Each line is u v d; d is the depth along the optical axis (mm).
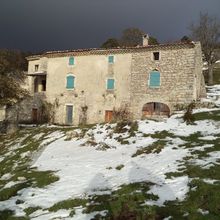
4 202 15023
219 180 14070
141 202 12727
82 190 15406
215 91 52688
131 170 17906
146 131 27594
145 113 38188
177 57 36781
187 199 12641
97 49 41281
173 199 12875
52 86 44750
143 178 16141
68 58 43781
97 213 12305
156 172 16891
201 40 65250
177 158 19156
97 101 41156
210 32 65438
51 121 44312
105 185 15766
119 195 13828
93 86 41594
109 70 40688
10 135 36188
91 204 13312
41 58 53000
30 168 21344
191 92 35781
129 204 12562
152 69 38125
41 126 40438
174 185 14484
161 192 13773
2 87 39656
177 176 15633
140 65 38875
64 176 18203
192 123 28750
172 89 36812
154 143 23688
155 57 38281
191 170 15977
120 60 40156
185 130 26969
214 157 18391
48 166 21281
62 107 43719
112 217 11758
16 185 17484
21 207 14180
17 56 75250
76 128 32719
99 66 41406
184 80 36250
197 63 38500
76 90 42750
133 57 39375
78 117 42250
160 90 37469
